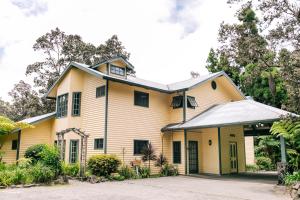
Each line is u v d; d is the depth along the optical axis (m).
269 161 22.44
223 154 17.95
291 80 11.60
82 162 14.44
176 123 18.19
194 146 17.69
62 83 18.59
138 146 16.59
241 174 17.31
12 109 32.84
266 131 18.92
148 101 17.75
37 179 11.69
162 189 10.73
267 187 11.31
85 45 30.36
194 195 9.33
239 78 29.08
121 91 16.36
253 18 13.38
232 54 13.88
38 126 18.23
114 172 14.09
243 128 20.22
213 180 13.87
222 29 13.79
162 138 17.94
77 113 17.33
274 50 12.35
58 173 12.41
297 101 11.38
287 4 11.60
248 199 8.64
